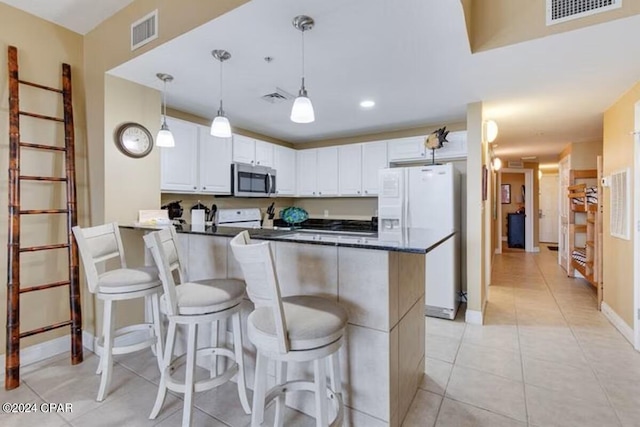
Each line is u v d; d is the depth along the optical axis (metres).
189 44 2.06
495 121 3.90
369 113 3.61
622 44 2.01
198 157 3.45
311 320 1.36
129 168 2.69
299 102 1.97
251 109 3.47
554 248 8.24
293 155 4.97
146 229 2.49
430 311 3.44
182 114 3.57
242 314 2.11
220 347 2.12
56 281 2.54
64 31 2.59
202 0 1.85
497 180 7.22
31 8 2.34
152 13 2.14
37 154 2.44
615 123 3.16
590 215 4.31
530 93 2.93
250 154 4.14
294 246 1.86
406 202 3.59
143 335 2.76
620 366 2.33
